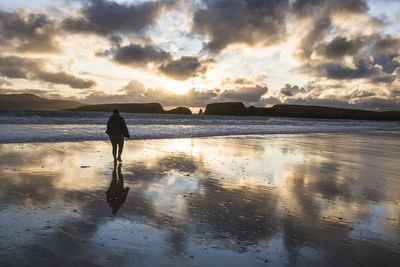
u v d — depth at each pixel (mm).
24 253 2480
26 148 9258
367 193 5023
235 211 3869
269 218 3631
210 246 2777
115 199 4289
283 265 2447
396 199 4680
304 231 3232
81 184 5105
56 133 13875
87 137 13047
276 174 6461
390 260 2594
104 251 2584
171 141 13438
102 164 7168
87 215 3541
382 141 16578
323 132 24391
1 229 2996
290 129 25688
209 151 10156
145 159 8164
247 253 2652
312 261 2531
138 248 2670
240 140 14734
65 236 2881
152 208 3914
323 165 7863
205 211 3840
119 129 7488
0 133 12727
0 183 4914
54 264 2316
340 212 3951
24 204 3871
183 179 5766
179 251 2643
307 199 4543
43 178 5418
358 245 2896
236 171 6699
